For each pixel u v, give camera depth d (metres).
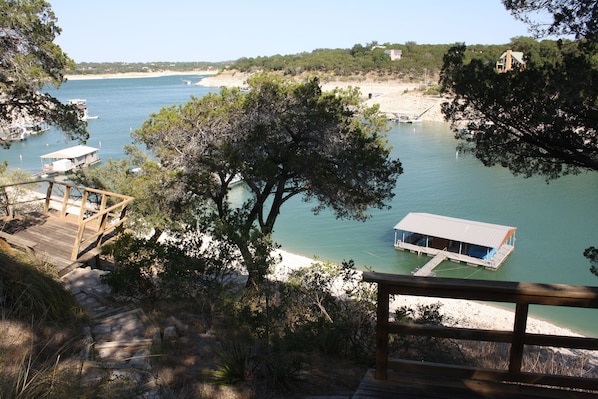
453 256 29.80
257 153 12.70
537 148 6.86
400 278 3.32
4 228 10.29
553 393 3.37
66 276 8.58
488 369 3.50
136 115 110.62
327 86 114.56
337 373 5.76
